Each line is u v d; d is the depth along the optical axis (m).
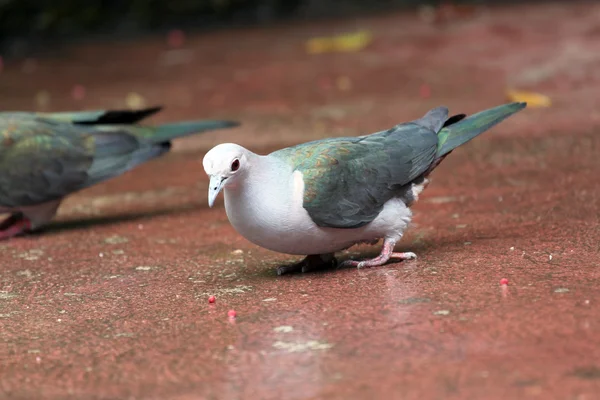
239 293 6.05
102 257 7.35
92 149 8.62
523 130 10.80
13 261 7.44
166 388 4.50
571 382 4.13
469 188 8.60
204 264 6.91
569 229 6.90
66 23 20.81
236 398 4.30
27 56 19.02
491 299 5.35
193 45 18.94
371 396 4.17
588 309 5.02
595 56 14.44
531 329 4.80
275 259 6.95
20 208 8.32
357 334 4.98
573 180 8.48
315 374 4.49
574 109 11.62
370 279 6.08
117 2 21.28
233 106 13.34
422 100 12.74
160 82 15.48
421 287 5.75
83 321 5.73
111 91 14.91
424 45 16.81
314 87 14.27
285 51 17.48
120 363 4.92
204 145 11.46
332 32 19.00
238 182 5.88
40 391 4.60
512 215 7.52
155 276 6.68
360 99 13.19
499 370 4.32
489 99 12.41
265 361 4.73
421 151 6.50
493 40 16.55
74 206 9.35
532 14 18.69
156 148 8.93
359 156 6.29
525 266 6.02
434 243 6.90
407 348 4.70
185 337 5.24
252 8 21.77
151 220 8.52
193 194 9.43
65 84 15.77
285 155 6.24
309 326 5.20
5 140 8.34
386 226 6.33
